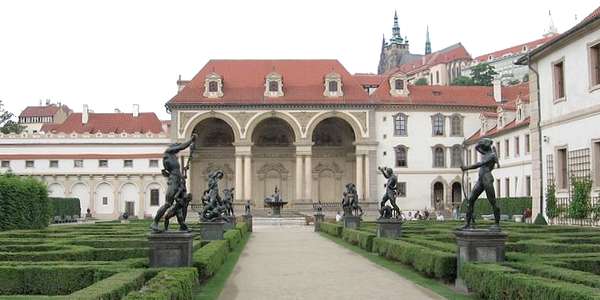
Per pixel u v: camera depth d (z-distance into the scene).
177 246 16.38
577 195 34.53
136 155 82.62
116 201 82.19
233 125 78.00
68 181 82.25
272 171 84.69
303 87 80.94
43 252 18.30
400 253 21.58
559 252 19.75
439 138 80.69
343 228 37.66
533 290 11.09
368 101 79.12
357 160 78.94
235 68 83.62
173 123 77.94
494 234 15.99
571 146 36.00
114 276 12.70
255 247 32.16
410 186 79.88
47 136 83.81
